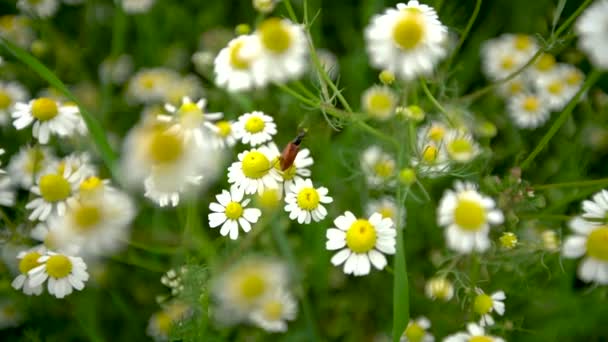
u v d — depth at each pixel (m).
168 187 0.36
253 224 0.43
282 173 0.41
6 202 0.43
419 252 0.47
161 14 0.57
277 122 0.50
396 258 0.38
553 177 0.47
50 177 0.42
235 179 0.41
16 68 0.52
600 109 0.49
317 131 0.49
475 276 0.41
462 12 0.52
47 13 0.55
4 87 0.50
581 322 0.43
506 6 0.53
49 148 0.47
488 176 0.43
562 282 0.44
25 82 0.53
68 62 0.55
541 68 0.50
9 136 0.50
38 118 0.45
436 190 0.47
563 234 0.44
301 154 0.42
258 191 0.41
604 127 0.47
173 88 0.53
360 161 0.44
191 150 0.36
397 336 0.38
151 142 0.35
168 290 0.48
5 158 0.50
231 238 0.41
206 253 0.41
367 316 0.47
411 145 0.42
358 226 0.39
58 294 0.41
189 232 0.42
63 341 0.47
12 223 0.44
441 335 0.44
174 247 0.46
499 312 0.41
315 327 0.46
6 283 0.44
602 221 0.38
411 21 0.40
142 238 0.46
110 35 0.58
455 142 0.41
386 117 0.42
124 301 0.48
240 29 0.45
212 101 0.52
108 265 0.47
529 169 0.47
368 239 0.39
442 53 0.40
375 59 0.40
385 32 0.40
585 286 0.46
